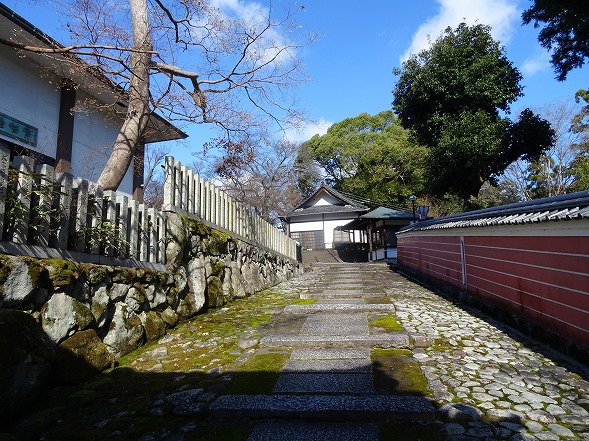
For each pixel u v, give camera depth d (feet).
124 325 15.23
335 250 100.53
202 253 24.29
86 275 13.61
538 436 8.63
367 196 113.91
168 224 20.75
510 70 49.29
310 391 11.33
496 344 15.62
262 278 36.47
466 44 51.19
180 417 10.23
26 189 11.89
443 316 20.92
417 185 106.63
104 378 12.60
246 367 13.61
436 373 12.48
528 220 15.67
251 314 22.57
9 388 9.53
